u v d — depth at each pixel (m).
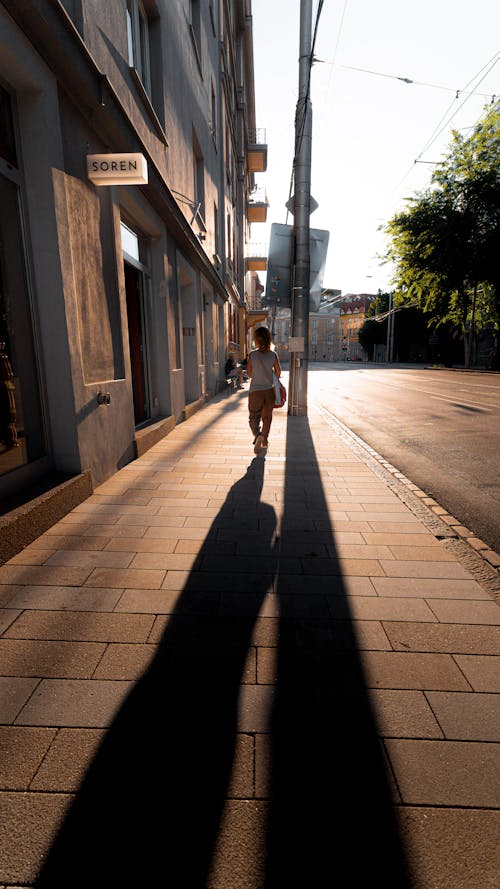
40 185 3.62
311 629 2.30
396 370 38.78
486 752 1.61
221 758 1.57
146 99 6.12
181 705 1.80
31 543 3.25
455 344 50.69
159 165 7.11
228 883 1.19
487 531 3.74
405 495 4.55
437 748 1.62
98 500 4.21
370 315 68.69
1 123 3.33
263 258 30.50
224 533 3.49
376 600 2.58
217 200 14.63
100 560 3.01
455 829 1.34
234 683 1.92
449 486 5.03
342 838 1.31
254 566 2.96
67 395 3.99
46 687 1.88
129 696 1.84
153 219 6.87
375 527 3.67
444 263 27.64
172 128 8.06
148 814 1.37
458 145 26.52
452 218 26.95
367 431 8.62
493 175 25.80
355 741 1.65
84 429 4.25
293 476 5.14
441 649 2.16
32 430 3.77
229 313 20.64
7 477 3.40
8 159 3.38
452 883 1.21
